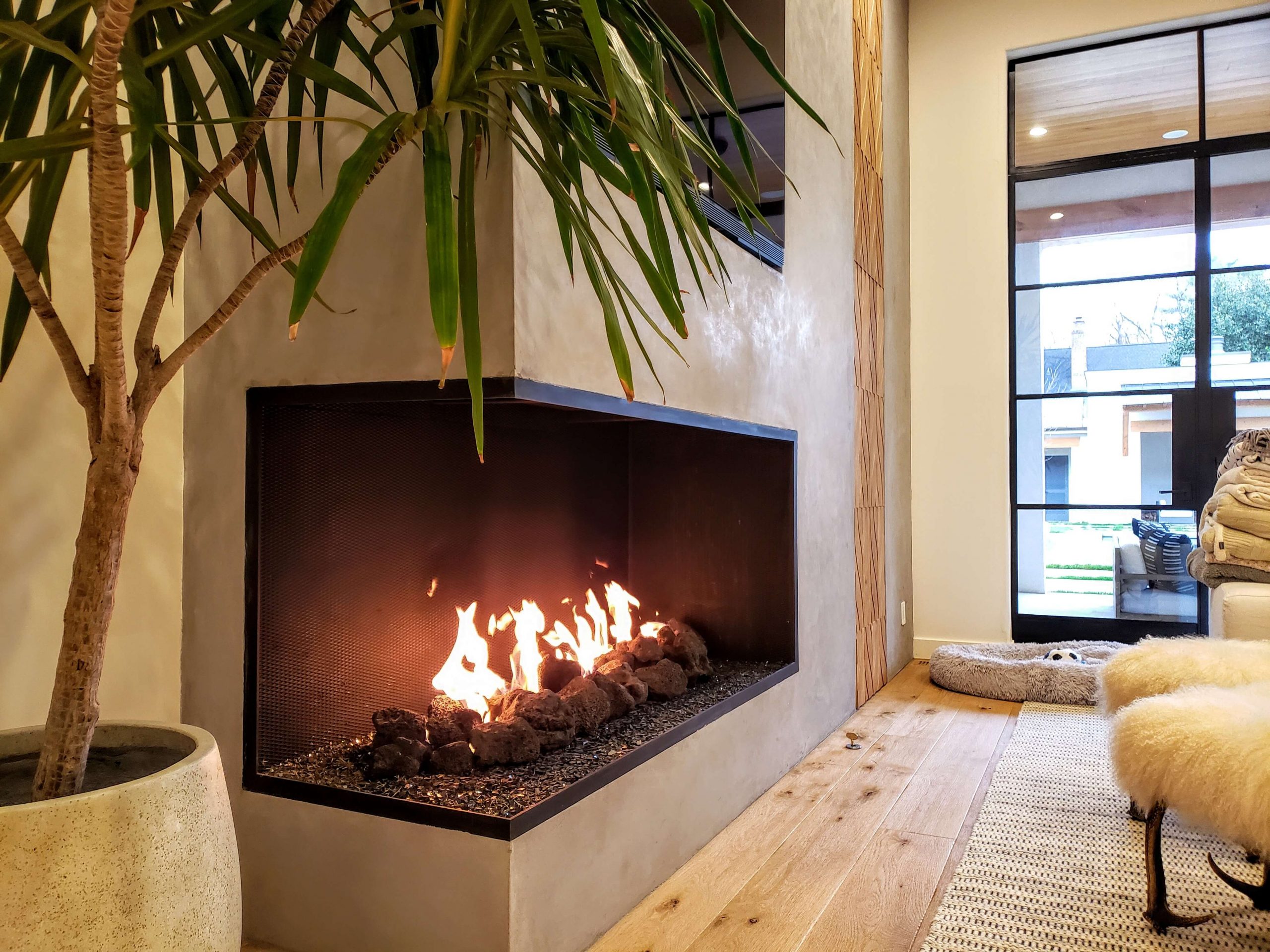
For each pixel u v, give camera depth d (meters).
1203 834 2.11
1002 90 4.61
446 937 1.42
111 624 1.57
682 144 1.05
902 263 4.54
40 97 0.95
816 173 3.06
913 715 3.34
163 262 0.97
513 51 1.12
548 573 2.40
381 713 1.72
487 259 1.44
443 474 1.99
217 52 1.02
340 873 1.52
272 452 1.63
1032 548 4.65
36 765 1.10
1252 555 3.19
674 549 2.84
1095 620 4.52
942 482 4.66
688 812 2.00
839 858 2.00
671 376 1.96
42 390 1.46
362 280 1.55
